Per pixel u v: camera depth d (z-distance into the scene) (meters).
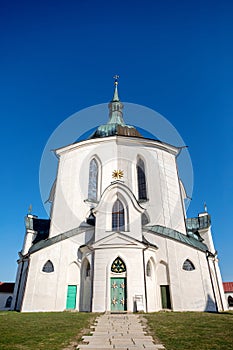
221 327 14.37
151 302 26.16
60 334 12.38
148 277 27.22
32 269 28.77
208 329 13.76
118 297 24.77
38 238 39.34
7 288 52.56
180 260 28.78
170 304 26.95
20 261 38.34
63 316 20.45
